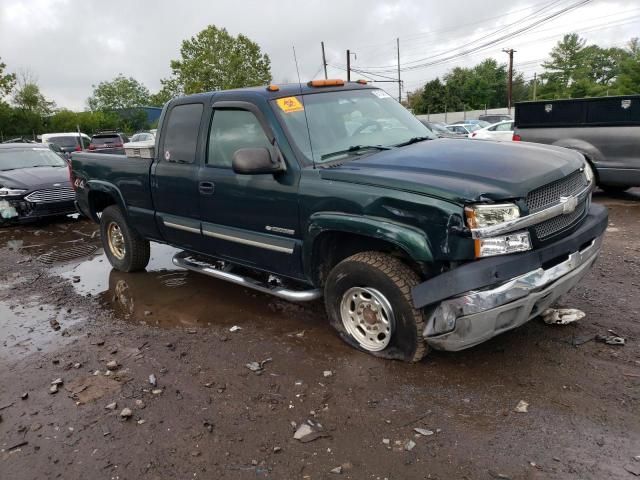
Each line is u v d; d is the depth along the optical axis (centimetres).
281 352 400
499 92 8638
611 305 440
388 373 354
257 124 415
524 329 404
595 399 312
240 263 460
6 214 921
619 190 952
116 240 637
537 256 317
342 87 465
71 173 668
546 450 273
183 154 484
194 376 374
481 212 301
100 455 295
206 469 278
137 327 470
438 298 316
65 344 444
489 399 319
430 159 358
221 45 3853
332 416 315
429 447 282
